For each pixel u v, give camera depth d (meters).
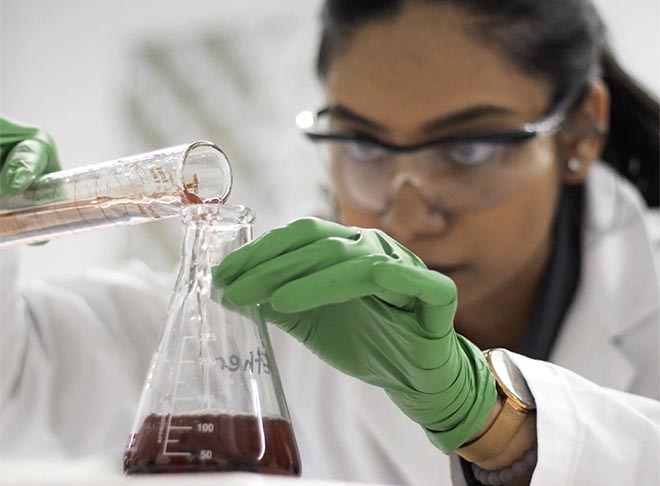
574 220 1.54
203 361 0.67
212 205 0.73
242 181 2.47
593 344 1.43
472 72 1.27
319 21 1.46
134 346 1.49
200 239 0.73
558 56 1.35
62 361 1.42
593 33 1.45
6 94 2.71
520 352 1.49
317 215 1.61
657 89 2.17
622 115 1.61
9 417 1.34
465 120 1.27
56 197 0.83
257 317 0.73
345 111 1.31
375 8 1.30
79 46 2.71
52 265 2.57
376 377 0.84
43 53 2.73
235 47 2.56
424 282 0.76
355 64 1.31
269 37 2.54
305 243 0.76
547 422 0.86
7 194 0.86
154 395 0.67
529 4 1.30
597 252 1.50
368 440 1.46
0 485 0.54
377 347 0.83
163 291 1.58
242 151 2.49
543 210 1.35
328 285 0.74
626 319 1.45
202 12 2.62
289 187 2.42
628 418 0.90
